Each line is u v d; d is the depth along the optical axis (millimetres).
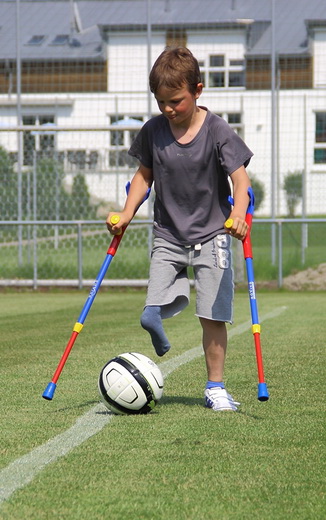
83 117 50969
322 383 10016
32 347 13984
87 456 6305
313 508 5059
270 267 29625
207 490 5418
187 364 11883
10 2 44938
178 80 7961
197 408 8359
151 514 4934
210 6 44719
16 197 34875
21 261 30672
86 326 17484
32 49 49438
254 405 8508
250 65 44781
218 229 8492
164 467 5980
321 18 46281
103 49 49531
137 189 8734
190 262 8539
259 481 5629
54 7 50531
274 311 20984
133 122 42219
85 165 39250
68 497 5262
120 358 8102
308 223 29297
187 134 8406
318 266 30250
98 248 32062
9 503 5133
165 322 18703
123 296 27172
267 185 43844
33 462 6133
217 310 8352
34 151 34531
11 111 51375
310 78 47469
